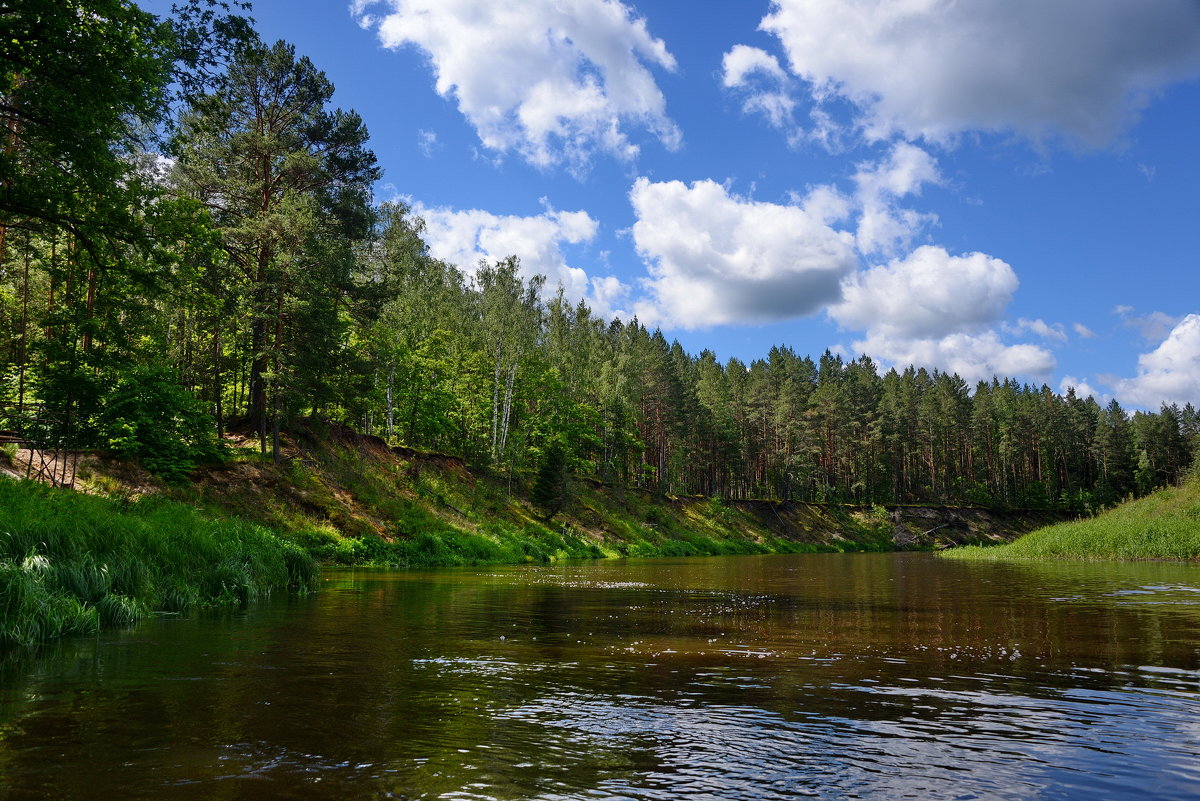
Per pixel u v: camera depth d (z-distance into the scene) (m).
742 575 29.14
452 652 9.30
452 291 72.50
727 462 95.94
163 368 29.77
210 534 16.59
